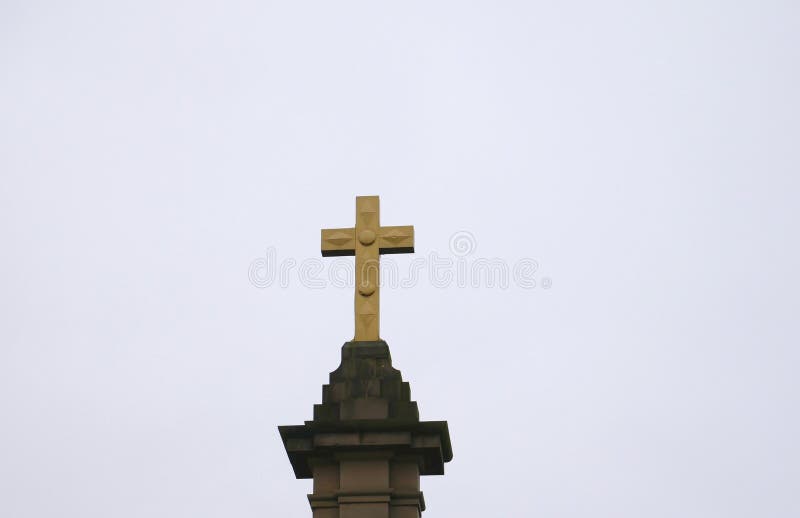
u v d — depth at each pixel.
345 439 98.81
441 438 99.69
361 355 102.00
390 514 97.88
